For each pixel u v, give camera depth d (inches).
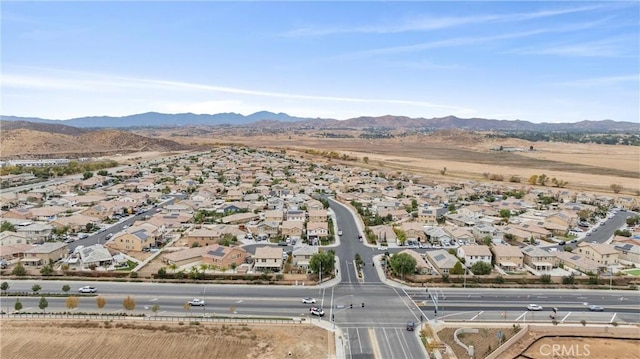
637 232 6973.4
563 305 4239.7
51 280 4586.6
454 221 7347.4
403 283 4670.3
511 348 3472.0
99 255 5022.1
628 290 4628.4
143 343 3368.6
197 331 3548.2
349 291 4458.7
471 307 4141.2
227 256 5002.5
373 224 7032.5
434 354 3282.5
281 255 4963.1
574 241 6496.1
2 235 5570.9
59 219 6525.6
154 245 5797.2
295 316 3865.7
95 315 3794.3
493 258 5413.4
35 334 3462.1
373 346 3395.7
